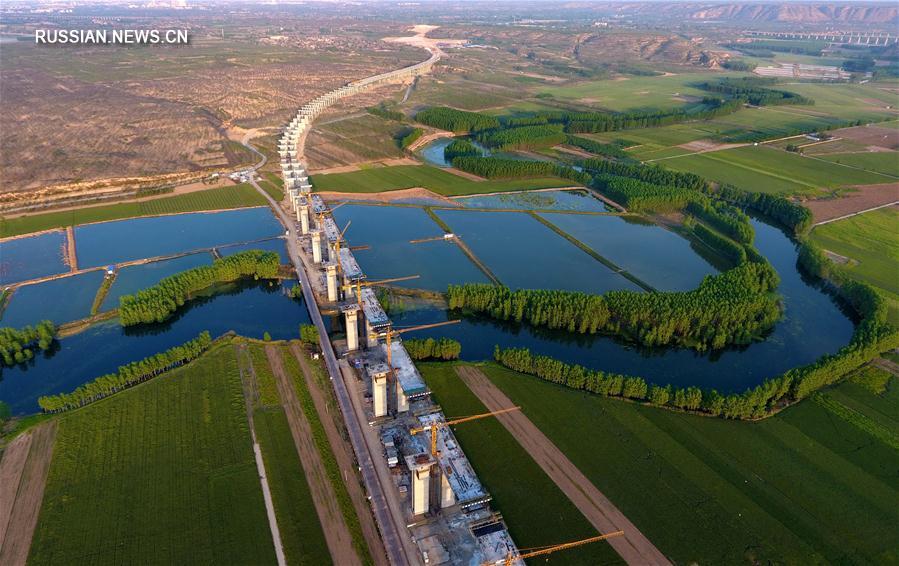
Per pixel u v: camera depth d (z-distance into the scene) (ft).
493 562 299.79
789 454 392.88
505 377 461.78
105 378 432.66
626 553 322.96
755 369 495.41
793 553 325.21
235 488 356.59
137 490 353.31
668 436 405.39
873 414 431.43
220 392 437.58
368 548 323.16
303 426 406.82
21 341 491.72
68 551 316.19
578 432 406.82
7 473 363.15
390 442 379.76
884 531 339.36
